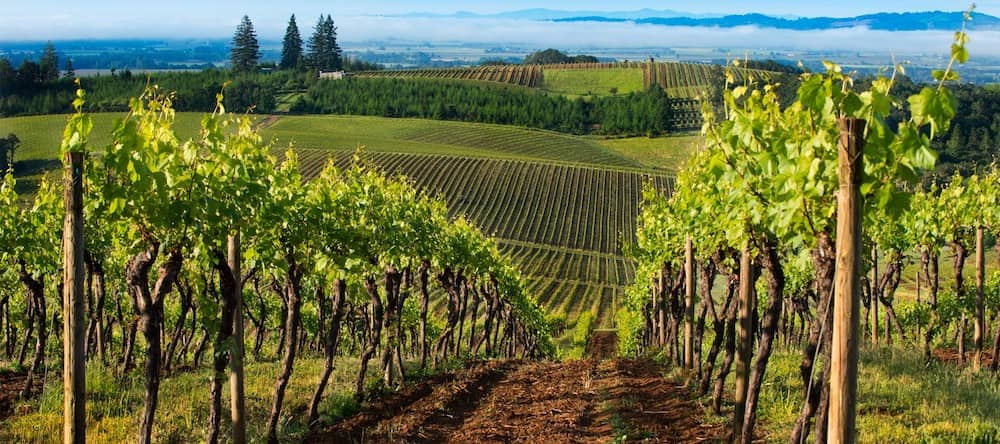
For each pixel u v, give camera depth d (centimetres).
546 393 1547
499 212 6962
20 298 2075
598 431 1142
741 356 940
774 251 815
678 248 1812
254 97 11988
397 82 13925
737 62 715
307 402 1371
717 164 674
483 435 1140
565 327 4447
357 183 1474
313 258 1153
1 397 1259
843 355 443
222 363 851
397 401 1440
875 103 473
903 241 1683
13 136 7350
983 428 869
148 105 720
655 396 1405
